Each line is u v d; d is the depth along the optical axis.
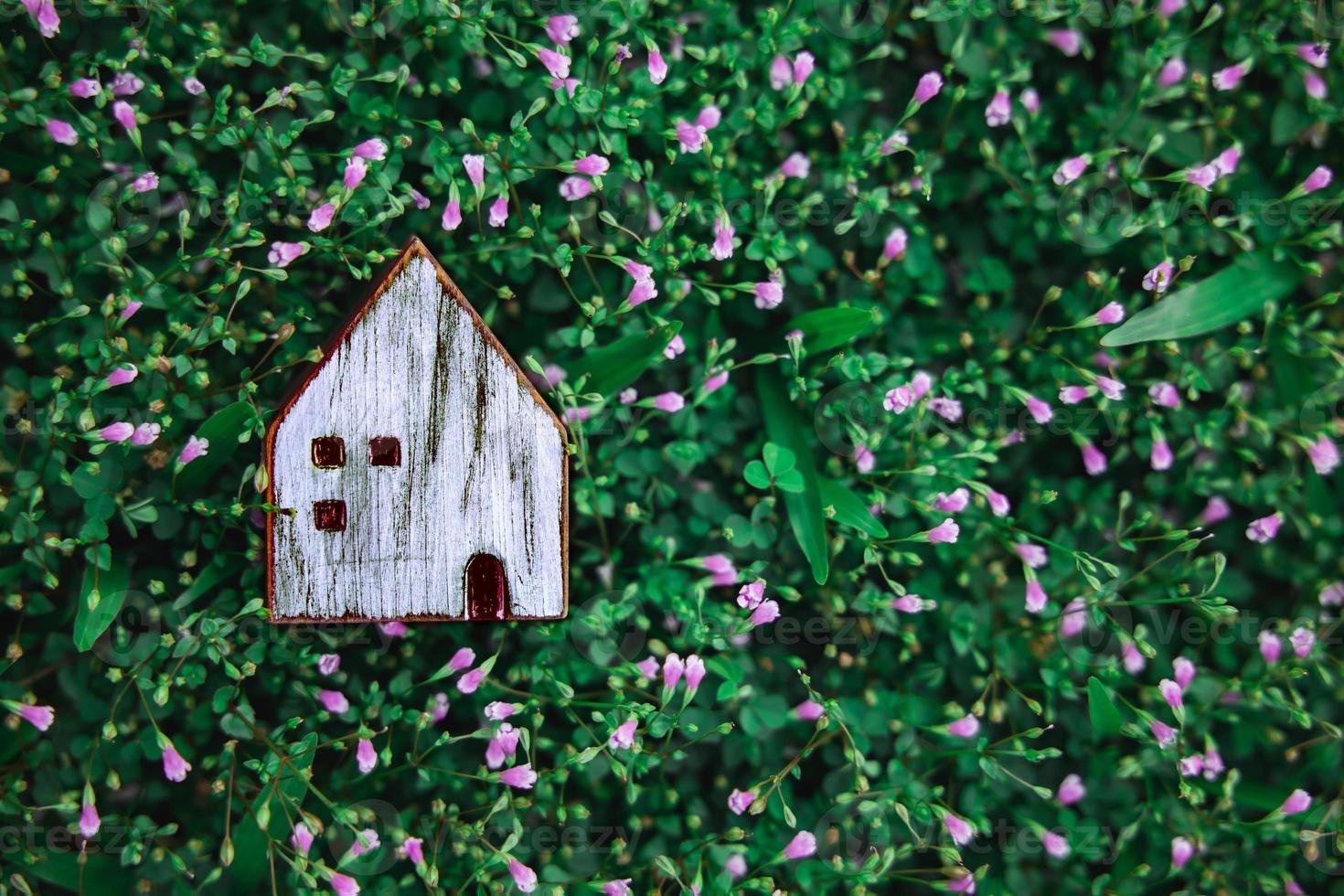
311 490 2.10
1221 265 2.63
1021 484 2.62
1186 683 2.44
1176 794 2.55
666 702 2.27
